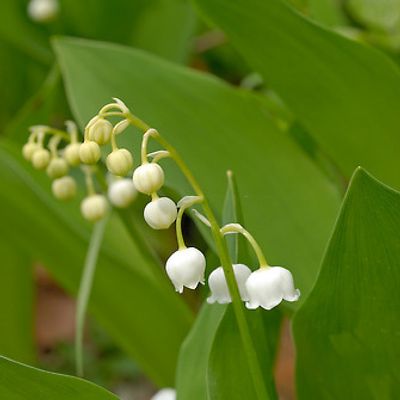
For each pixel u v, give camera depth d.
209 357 0.26
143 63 0.32
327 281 0.26
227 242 0.26
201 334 0.28
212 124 0.32
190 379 0.28
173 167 0.30
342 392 0.28
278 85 0.31
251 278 0.24
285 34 0.29
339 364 0.28
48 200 0.34
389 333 0.27
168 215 0.24
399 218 0.25
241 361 0.26
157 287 0.34
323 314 0.27
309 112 0.31
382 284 0.26
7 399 0.25
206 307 0.28
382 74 0.29
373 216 0.25
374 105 0.30
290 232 0.30
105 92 0.32
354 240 0.25
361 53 0.29
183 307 0.34
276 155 0.32
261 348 0.27
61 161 0.30
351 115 0.31
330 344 0.27
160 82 0.32
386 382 0.28
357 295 0.26
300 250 0.30
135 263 0.34
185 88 0.32
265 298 0.24
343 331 0.27
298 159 0.32
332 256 0.25
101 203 0.31
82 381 0.25
